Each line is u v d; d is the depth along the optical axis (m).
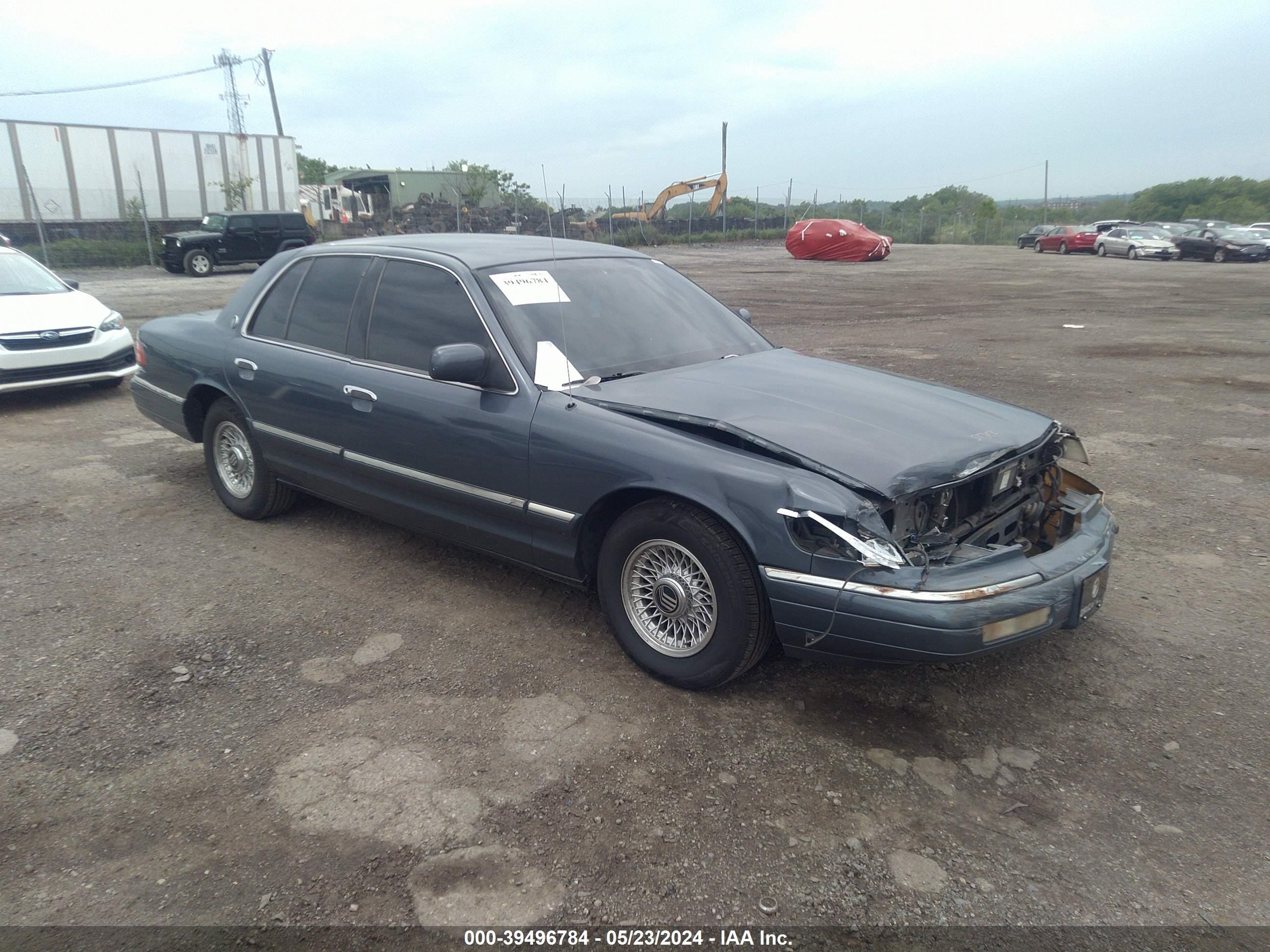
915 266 30.16
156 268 28.06
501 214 39.06
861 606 2.91
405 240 4.62
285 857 2.58
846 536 2.87
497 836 2.67
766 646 3.27
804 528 2.97
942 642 2.84
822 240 32.81
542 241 4.74
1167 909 2.41
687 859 2.58
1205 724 3.26
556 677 3.56
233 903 2.41
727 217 52.19
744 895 2.45
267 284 4.98
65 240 29.84
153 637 3.87
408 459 4.10
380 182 40.94
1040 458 3.66
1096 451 6.78
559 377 3.74
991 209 64.12
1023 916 2.39
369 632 3.92
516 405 3.69
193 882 2.48
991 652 2.94
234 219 25.22
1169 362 10.71
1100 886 2.49
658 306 4.44
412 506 4.23
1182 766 3.02
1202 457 6.59
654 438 3.33
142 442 7.10
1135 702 3.40
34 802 2.80
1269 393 8.87
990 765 3.03
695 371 3.97
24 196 29.17
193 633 3.91
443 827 2.70
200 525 5.23
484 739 3.14
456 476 3.92
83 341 8.43
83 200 31.09
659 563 3.45
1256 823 2.74
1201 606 4.20
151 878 2.49
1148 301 18.22
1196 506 5.56
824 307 17.36
